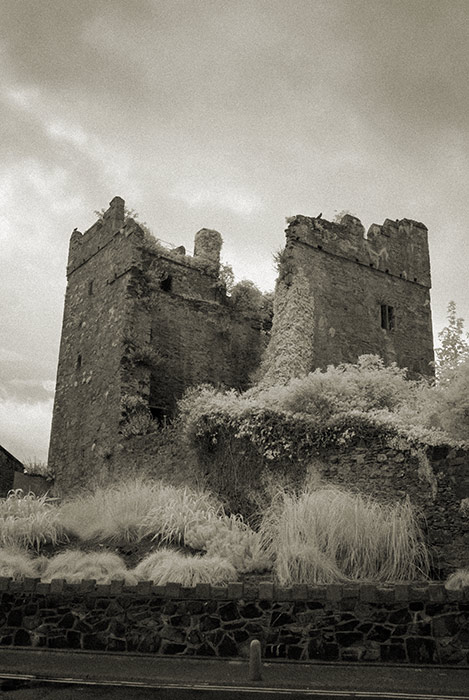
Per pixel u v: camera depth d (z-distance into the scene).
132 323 21.31
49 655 8.43
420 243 23.45
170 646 8.41
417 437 12.01
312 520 9.98
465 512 10.75
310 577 9.09
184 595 8.58
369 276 21.48
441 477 11.35
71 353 24.30
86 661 8.10
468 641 7.83
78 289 25.11
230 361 24.06
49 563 10.62
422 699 6.58
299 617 8.22
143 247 22.55
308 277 19.94
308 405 14.03
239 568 10.00
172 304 23.14
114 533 12.23
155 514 12.48
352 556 9.55
